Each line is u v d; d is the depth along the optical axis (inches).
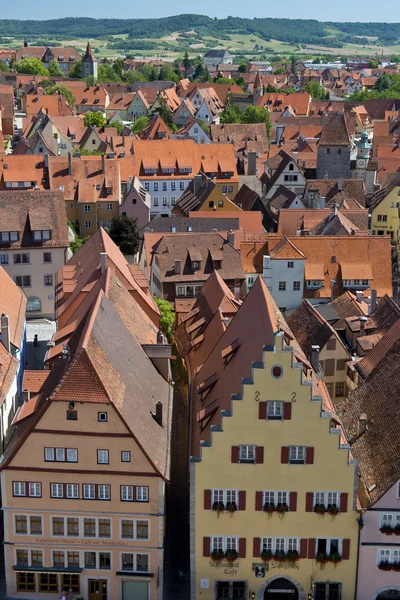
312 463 2282.2
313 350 2972.4
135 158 6870.1
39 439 2316.7
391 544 2321.6
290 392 2233.0
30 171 5708.7
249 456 2285.9
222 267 4293.8
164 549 2508.6
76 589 2444.6
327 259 4375.0
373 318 3452.3
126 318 3029.0
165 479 2321.6
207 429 2465.6
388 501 2279.8
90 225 5738.2
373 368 2891.2
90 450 2321.6
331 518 2315.5
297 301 4347.9
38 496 2362.2
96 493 2354.8
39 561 2421.3
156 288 4350.4
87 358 2304.4
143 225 5777.6
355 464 2277.3
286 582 2384.4
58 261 4311.0
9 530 2393.0
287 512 2320.4
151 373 2778.1
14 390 3038.9
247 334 2610.7
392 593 2377.0
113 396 2315.5
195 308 3582.7
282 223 5231.3
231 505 2316.7
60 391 2285.9
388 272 4367.6
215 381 2696.9
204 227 5226.4
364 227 5521.7
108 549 2399.1
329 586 2375.7
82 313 3041.3
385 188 6466.5
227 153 7052.2
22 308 3567.9
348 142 7332.7
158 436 2481.5
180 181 6884.8
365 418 2586.1
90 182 5738.2
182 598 2432.3
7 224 4259.4
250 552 2357.3
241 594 2397.9
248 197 6432.1
